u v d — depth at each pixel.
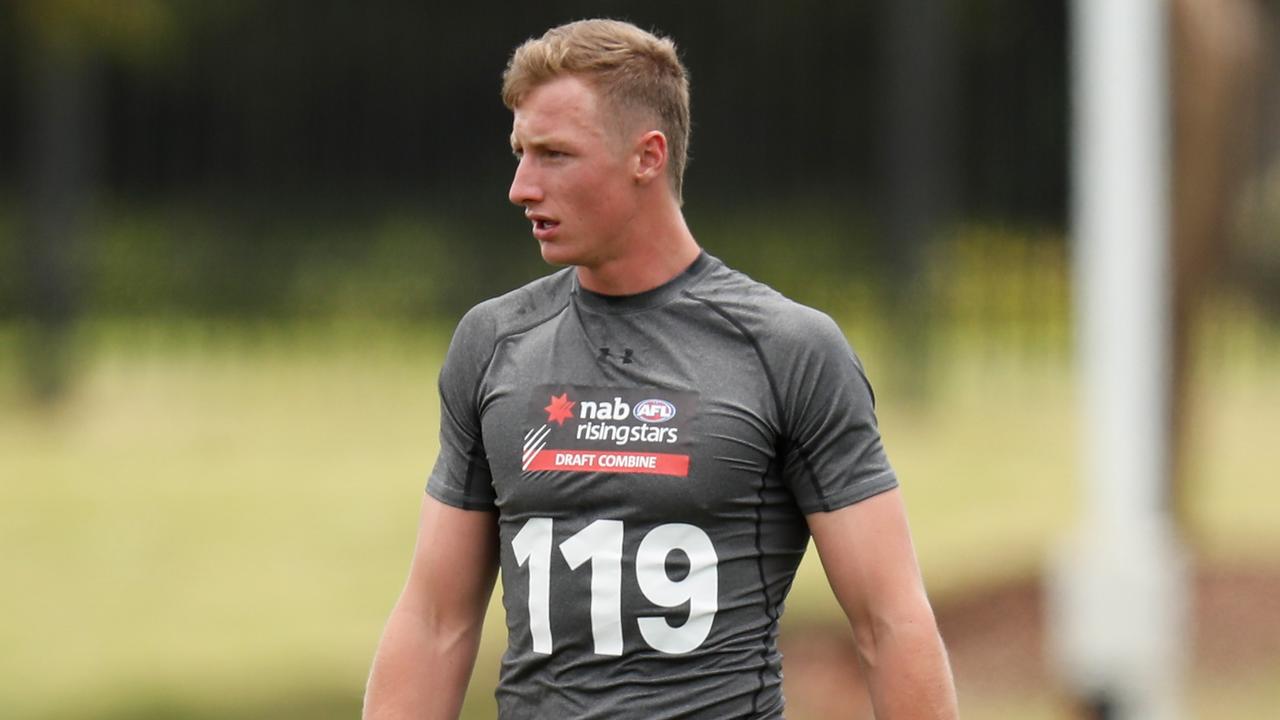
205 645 38.44
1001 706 30.56
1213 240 30.95
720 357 11.90
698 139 65.62
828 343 11.90
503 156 68.50
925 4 63.62
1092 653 25.09
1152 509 25.09
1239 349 65.00
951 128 64.25
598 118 11.85
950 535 45.91
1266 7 38.56
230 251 71.69
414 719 12.63
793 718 27.02
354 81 68.38
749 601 11.90
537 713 12.03
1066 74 62.12
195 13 65.69
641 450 11.76
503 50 67.19
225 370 73.56
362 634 39.56
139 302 73.25
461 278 69.81
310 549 47.47
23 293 74.19
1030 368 66.62
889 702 11.90
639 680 11.74
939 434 61.88
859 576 11.88
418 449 61.97
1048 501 50.59
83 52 64.62
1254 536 42.09
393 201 69.50
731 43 65.44
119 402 69.62
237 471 58.47
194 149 70.62
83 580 44.75
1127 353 25.08
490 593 12.98
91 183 71.12
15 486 56.38
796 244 66.50
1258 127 41.62
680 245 12.22
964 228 65.06
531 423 12.04
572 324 12.23
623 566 11.73
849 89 65.75
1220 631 32.66
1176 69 29.72
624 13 65.81
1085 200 26.28
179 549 48.09
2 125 76.62
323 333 72.56
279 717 32.09
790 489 12.02
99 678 35.44
